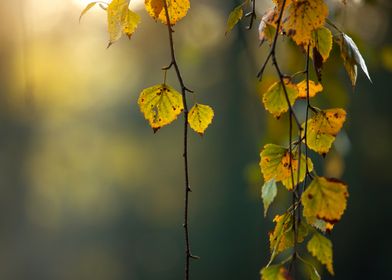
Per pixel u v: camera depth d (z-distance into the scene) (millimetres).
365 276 17719
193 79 19562
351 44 1438
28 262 25531
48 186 29062
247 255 21625
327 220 1295
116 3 1479
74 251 27312
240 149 23312
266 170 1468
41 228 27281
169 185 29297
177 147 29672
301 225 1397
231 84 19031
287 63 2680
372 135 15094
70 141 31391
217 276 21797
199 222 23297
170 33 1468
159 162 30312
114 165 31297
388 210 17000
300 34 1368
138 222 28328
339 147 2961
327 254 1378
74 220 29422
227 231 22516
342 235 17875
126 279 25438
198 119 1522
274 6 1463
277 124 2859
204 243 22781
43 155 28328
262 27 1453
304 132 1431
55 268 25984
